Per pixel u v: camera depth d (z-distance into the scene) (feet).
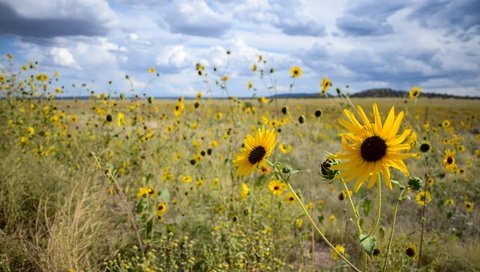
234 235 13.96
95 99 32.45
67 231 12.79
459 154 35.24
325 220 19.34
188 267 13.05
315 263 15.43
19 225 13.74
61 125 26.99
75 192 15.01
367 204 7.77
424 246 16.56
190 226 16.47
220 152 26.18
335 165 5.97
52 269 11.71
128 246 14.56
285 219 16.72
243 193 16.30
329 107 50.88
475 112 123.65
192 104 27.84
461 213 21.49
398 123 5.57
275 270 13.38
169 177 19.47
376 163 5.58
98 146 22.70
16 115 24.89
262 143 8.34
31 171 17.12
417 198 14.02
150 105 28.53
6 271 11.87
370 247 5.83
